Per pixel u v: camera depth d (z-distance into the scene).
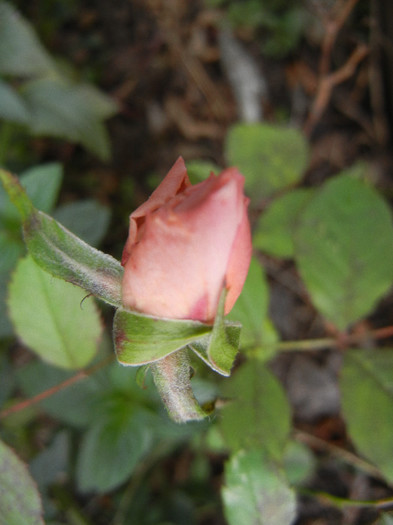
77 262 0.12
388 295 0.27
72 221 0.20
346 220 0.17
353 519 0.25
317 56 0.31
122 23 0.33
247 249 0.11
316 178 0.30
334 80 0.27
